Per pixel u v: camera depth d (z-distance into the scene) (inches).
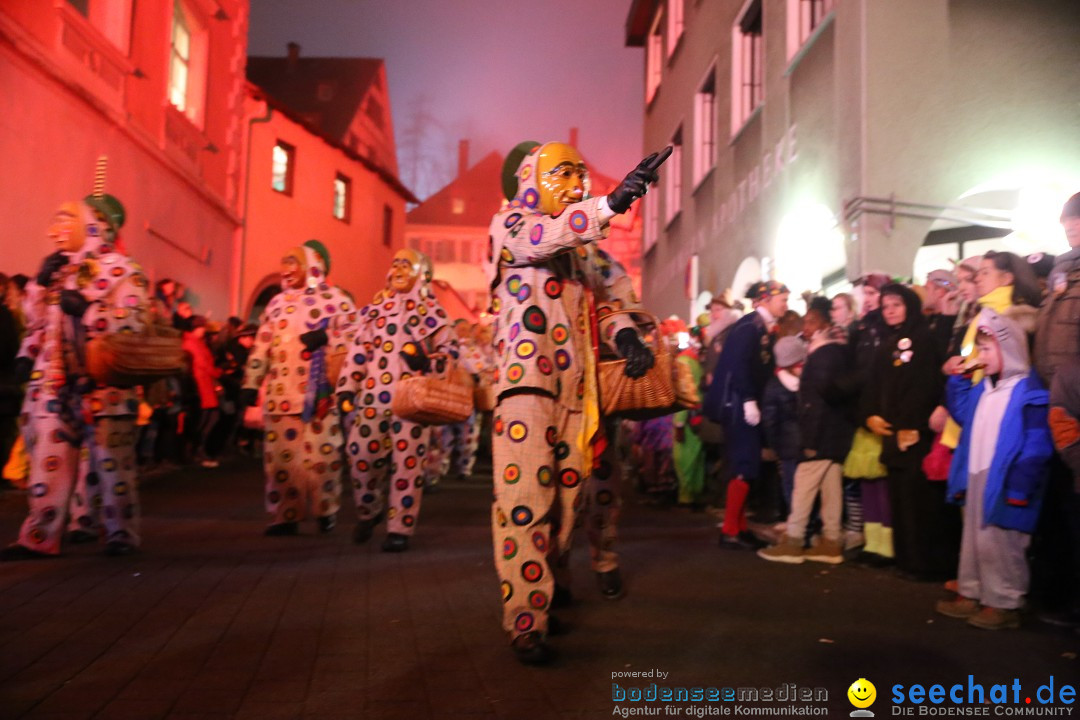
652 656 141.1
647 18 851.4
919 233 325.7
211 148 717.3
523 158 164.9
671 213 740.7
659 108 792.9
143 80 560.1
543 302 146.0
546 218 140.0
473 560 226.7
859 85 330.3
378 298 257.8
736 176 517.3
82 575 196.4
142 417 402.6
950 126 328.2
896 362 210.7
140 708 112.7
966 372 174.9
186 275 676.1
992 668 138.2
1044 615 172.4
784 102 431.8
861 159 327.3
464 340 467.2
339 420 279.3
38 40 423.5
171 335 226.2
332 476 275.4
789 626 161.9
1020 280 176.9
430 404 181.2
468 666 134.0
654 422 376.5
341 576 202.7
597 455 158.4
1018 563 162.4
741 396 252.1
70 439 216.7
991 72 329.7
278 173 959.6
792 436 256.4
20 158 413.4
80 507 240.8
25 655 134.4
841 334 235.0
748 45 526.3
